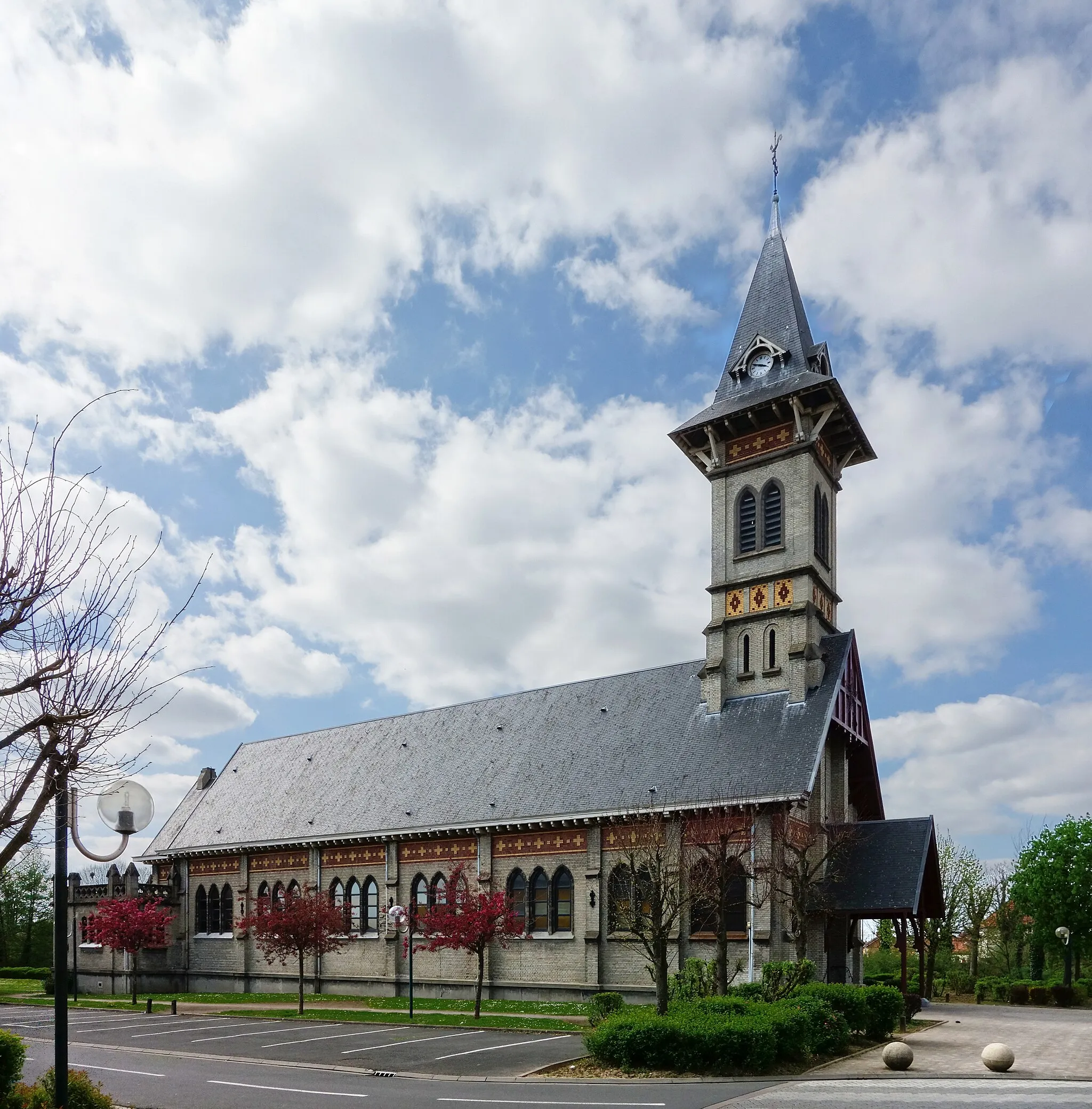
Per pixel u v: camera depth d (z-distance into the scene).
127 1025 36.28
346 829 49.88
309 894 48.81
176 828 61.94
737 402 45.31
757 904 33.44
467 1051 26.38
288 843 51.94
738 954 35.00
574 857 40.31
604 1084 20.75
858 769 43.50
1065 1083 20.33
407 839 46.72
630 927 34.53
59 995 14.49
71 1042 30.97
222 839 56.72
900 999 28.67
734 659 42.22
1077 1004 48.62
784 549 42.06
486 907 35.41
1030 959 72.69
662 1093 19.38
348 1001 44.19
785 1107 17.41
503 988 41.38
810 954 34.72
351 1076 22.94
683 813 36.91
